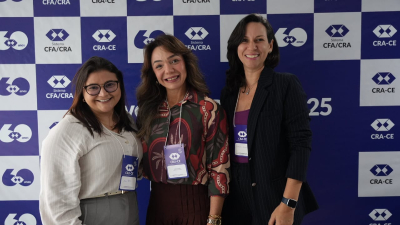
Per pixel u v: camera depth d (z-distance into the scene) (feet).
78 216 4.74
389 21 7.40
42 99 7.57
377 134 7.61
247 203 5.82
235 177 5.81
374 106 7.55
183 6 7.43
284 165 5.68
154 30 7.48
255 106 5.54
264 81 5.62
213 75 7.57
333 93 7.55
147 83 5.83
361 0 7.36
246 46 5.67
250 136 5.51
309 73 7.54
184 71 5.57
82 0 7.39
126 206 5.16
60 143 4.68
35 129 7.62
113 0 7.41
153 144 5.58
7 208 7.72
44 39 7.46
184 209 5.43
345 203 7.74
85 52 7.51
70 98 7.59
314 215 7.78
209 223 5.41
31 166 7.67
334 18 7.41
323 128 7.62
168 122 5.57
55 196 4.61
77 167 4.74
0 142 7.61
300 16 7.42
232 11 7.42
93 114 5.11
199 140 5.49
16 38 7.45
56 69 7.52
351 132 7.61
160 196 5.58
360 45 7.45
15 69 7.50
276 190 5.52
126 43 7.50
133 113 7.68
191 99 5.63
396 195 7.70
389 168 7.66
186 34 7.49
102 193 4.97
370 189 7.71
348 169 7.68
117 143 5.12
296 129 5.34
